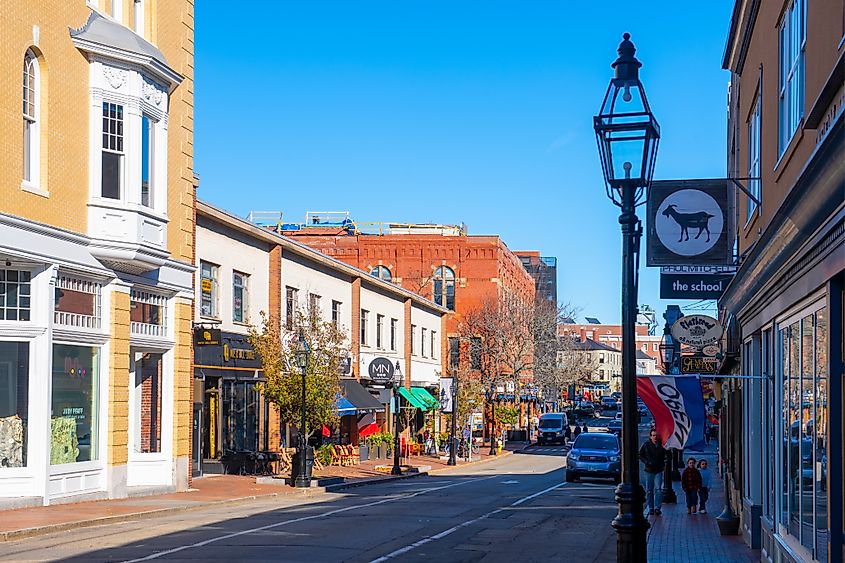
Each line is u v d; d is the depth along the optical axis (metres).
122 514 22.88
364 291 58.00
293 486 34.50
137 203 27.19
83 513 22.83
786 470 14.63
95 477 26.64
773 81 15.92
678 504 32.25
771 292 15.95
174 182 31.25
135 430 30.09
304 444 35.09
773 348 16.23
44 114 24.41
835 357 10.51
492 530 22.53
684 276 20.56
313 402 36.34
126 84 27.28
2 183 22.67
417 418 70.31
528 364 88.06
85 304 26.31
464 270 86.38
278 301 43.69
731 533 22.52
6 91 22.92
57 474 24.66
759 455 19.53
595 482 42.09
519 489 37.09
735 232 23.78
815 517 11.80
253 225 40.75
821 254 10.93
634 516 10.35
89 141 26.38
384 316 62.34
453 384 58.34
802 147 12.50
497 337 81.31
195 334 34.31
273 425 43.19
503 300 84.00
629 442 10.49
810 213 10.65
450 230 94.06
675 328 24.73
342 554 17.55
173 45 31.31
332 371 37.50
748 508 19.92
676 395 14.44
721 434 42.03
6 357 23.73
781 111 15.23
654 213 17.92
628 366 10.52
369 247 87.81
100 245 26.23
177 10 31.61
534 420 102.44
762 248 14.90
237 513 25.38
